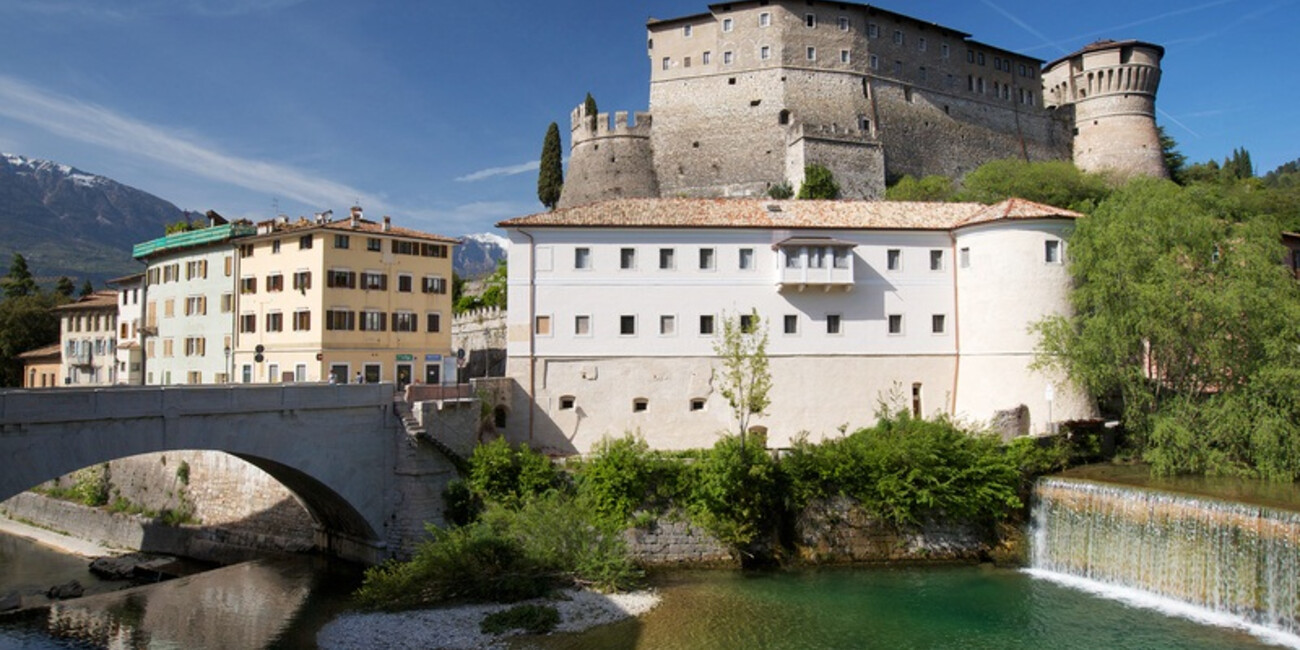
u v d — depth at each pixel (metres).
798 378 47.84
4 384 93.75
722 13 105.69
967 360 48.62
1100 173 103.75
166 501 48.81
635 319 47.16
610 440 43.09
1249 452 38.84
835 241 47.47
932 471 37.41
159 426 30.77
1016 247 46.53
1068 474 39.50
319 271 58.31
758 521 37.62
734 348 43.41
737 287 47.91
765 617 30.12
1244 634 27.70
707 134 103.81
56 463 27.80
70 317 87.88
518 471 39.06
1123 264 41.97
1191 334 41.00
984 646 27.28
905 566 36.91
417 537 38.44
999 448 40.00
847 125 103.31
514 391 46.22
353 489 38.03
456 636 28.61
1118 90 117.81
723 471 36.75
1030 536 37.84
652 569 36.22
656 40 108.19
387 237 62.31
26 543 48.28
